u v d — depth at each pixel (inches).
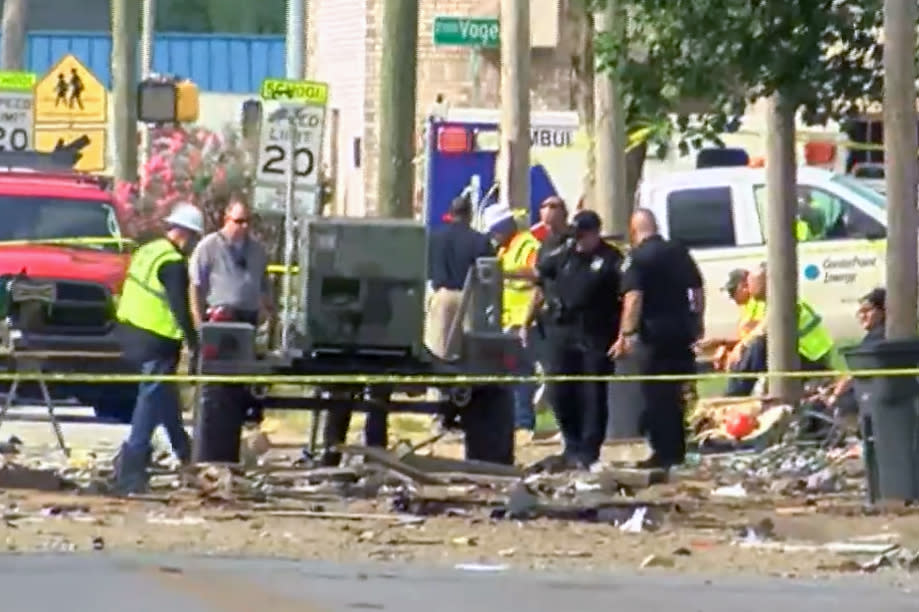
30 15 7180.1
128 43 4859.7
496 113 4822.8
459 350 2827.3
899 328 2556.6
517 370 2721.5
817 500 2511.1
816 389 3233.3
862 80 3011.8
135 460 2503.7
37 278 3326.8
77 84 4517.7
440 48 5713.6
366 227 2655.0
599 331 2876.5
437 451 3120.1
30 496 2428.6
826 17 2947.8
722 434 3134.8
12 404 3139.8
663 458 2837.1
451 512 2383.1
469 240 3415.4
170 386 2536.9
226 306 2989.7
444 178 4598.9
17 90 4426.7
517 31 4114.2
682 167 4507.9
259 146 3479.3
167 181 5078.7
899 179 2559.1
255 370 2637.8
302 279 2677.2
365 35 5935.0
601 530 2281.0
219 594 1803.6
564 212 3019.2
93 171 4520.2
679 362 2837.1
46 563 1951.3
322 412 2842.0
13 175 3678.6
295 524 2265.0
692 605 1813.5
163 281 2518.5
